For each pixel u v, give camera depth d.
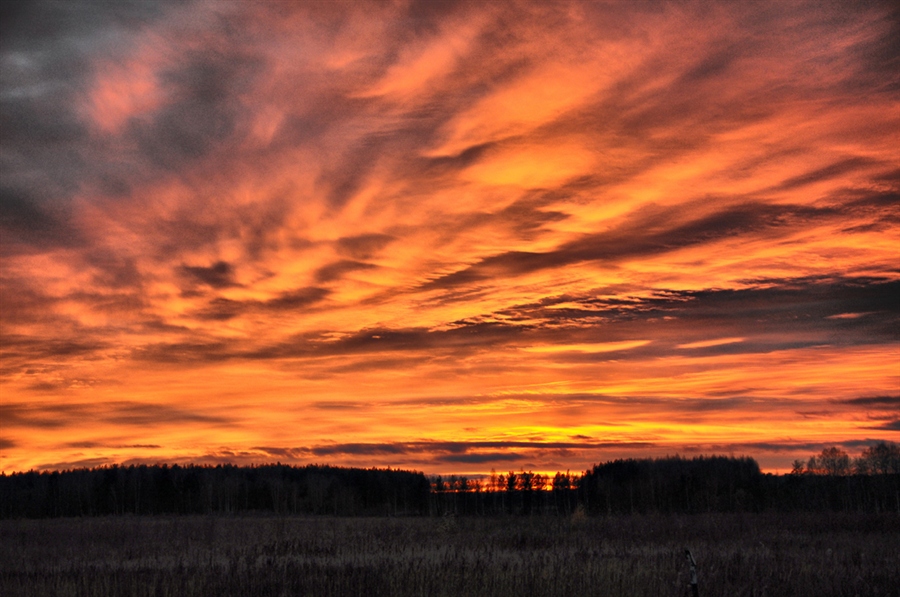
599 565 20.14
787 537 33.00
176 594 18.19
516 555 24.80
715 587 17.30
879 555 24.36
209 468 112.12
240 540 33.69
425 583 17.98
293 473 116.81
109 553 28.92
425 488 103.06
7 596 18.78
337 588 17.89
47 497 93.44
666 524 41.28
